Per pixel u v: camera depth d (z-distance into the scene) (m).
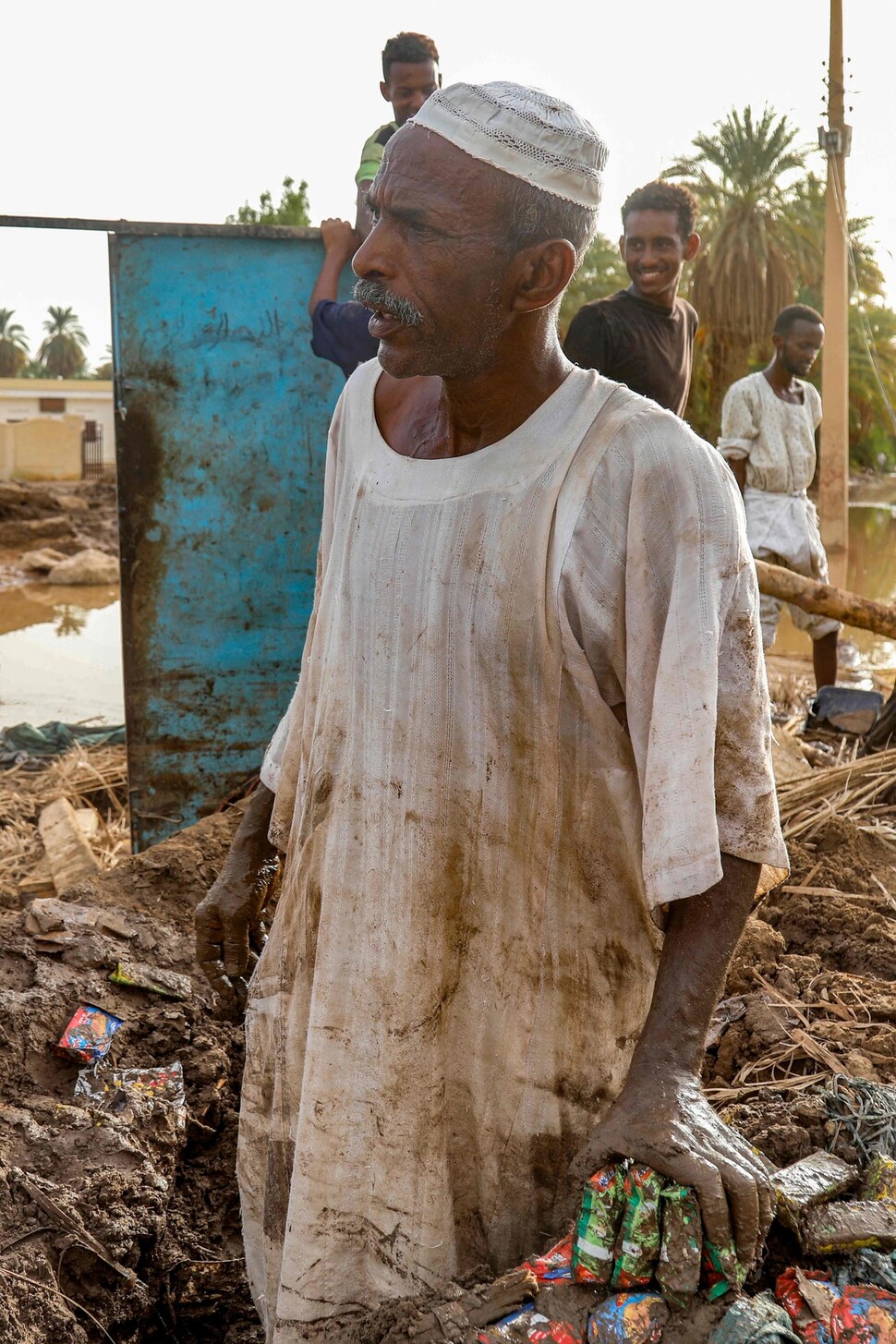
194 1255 2.55
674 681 1.66
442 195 1.60
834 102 11.83
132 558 5.14
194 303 4.95
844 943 3.39
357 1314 1.93
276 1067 2.03
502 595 1.71
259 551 5.19
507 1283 1.73
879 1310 1.65
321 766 1.90
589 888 1.84
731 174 25.84
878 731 5.51
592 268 29.17
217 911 2.28
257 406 5.06
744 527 1.72
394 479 1.81
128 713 5.26
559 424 1.71
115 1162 2.43
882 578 16.11
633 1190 1.61
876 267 27.69
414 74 4.61
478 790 1.78
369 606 1.81
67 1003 2.91
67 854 5.50
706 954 1.68
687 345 4.86
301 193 37.50
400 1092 1.84
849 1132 2.19
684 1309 1.60
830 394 12.05
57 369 82.75
